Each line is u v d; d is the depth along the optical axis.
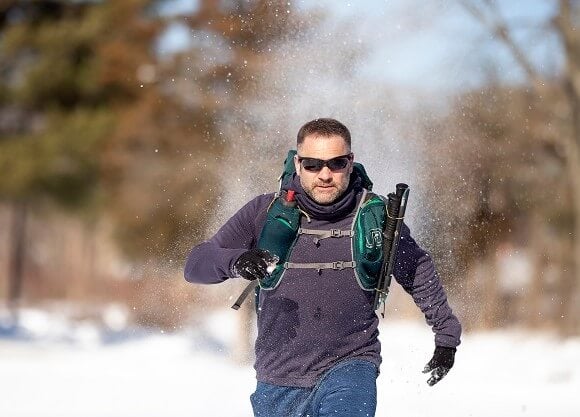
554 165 52.22
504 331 43.53
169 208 48.59
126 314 68.75
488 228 40.56
